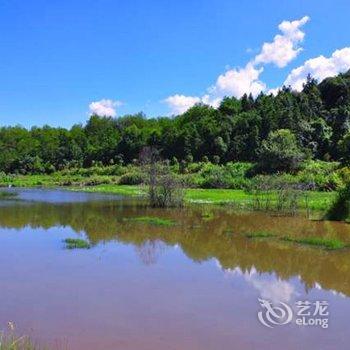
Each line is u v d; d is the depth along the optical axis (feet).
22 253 71.20
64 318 42.50
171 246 77.05
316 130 284.00
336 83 347.77
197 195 165.89
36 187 271.49
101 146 393.91
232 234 87.81
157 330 39.52
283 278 56.39
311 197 141.69
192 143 316.40
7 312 44.24
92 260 66.33
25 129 544.21
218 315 43.19
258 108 352.69
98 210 132.26
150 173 150.71
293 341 37.35
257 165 234.58
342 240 79.51
